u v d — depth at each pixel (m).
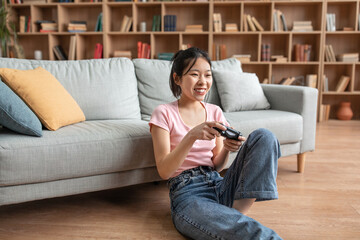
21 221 1.42
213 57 4.31
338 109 4.42
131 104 2.01
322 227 1.37
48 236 1.29
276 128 1.95
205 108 1.39
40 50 4.66
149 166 1.58
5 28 4.18
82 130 1.49
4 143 1.26
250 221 1.07
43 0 4.42
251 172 1.14
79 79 1.92
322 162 2.36
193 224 1.17
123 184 1.53
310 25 4.21
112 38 4.63
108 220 1.43
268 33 4.18
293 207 1.57
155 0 4.33
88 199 1.67
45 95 1.53
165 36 4.58
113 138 1.46
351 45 4.43
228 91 2.26
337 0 4.11
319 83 4.23
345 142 2.99
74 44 4.36
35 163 1.30
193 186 1.27
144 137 1.53
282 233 1.31
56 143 1.35
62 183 1.39
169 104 1.37
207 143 1.34
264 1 4.15
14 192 1.30
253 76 2.44
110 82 1.97
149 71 2.14
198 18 4.53
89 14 4.60
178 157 1.17
